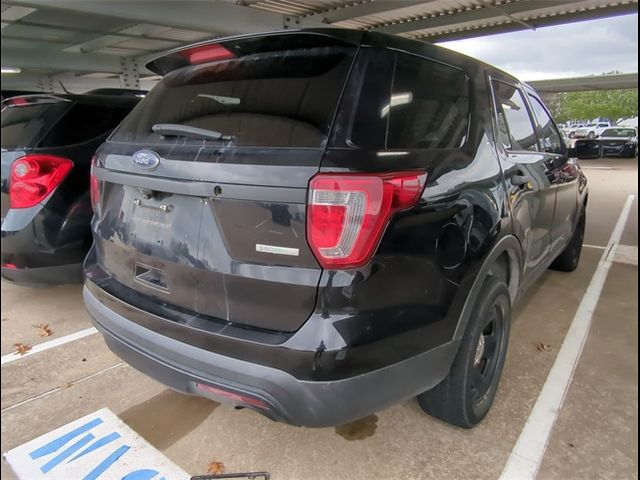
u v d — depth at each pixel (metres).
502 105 2.60
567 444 2.20
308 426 1.64
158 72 2.43
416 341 1.73
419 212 1.67
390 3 6.75
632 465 2.07
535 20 7.66
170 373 1.83
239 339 1.61
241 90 1.86
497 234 2.14
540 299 3.94
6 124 3.41
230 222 1.64
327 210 1.48
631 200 9.33
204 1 6.51
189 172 1.72
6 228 3.13
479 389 2.29
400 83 1.80
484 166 2.15
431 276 1.75
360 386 1.58
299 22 7.73
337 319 1.52
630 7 6.81
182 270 1.81
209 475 2.02
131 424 2.37
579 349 3.08
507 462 2.10
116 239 2.13
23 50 10.95
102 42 10.70
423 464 2.09
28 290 4.19
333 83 1.67
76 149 3.25
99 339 3.28
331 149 1.53
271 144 1.62
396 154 1.65
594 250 5.56
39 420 2.41
